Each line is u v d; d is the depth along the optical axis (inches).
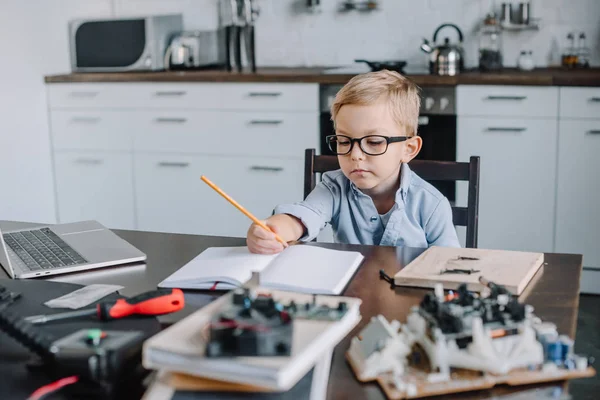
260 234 53.1
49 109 152.9
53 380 33.6
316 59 157.4
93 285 47.9
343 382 33.9
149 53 147.6
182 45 148.6
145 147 147.1
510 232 128.9
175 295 42.5
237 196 142.4
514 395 32.4
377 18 151.9
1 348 37.3
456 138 127.9
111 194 152.3
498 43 141.8
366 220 66.2
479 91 124.8
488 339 33.7
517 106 123.5
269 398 30.4
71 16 158.9
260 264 50.6
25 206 149.5
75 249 57.0
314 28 156.4
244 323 30.3
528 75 123.2
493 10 144.4
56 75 150.4
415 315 35.9
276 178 138.8
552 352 34.6
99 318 40.6
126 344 34.3
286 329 30.4
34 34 148.8
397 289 46.6
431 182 130.7
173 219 148.7
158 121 144.9
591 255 125.8
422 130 129.3
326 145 134.1
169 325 40.1
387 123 59.6
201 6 161.3
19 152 147.0
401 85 61.9
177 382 31.0
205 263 51.2
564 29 142.0
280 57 159.6
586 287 127.1
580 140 121.9
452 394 32.5
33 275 51.1
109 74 146.2
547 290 45.9
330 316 34.6
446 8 147.2
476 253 52.7
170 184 147.0
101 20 150.0
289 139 136.1
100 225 64.9
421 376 33.5
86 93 149.1
